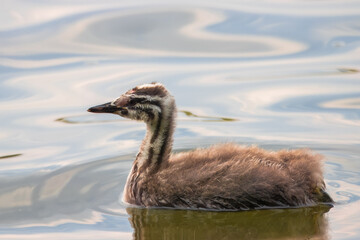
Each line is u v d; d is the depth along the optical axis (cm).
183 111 1806
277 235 1133
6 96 1912
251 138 1616
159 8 2466
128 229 1177
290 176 1210
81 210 1267
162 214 1232
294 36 2289
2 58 2153
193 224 1185
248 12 2461
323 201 1241
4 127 1734
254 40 2281
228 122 1733
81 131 1719
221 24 2367
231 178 1214
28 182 1409
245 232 1148
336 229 1141
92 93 1895
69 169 1466
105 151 1577
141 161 1316
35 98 1898
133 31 2328
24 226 1206
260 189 1202
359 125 1681
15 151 1591
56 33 2308
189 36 2308
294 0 2577
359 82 1955
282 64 2111
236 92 1923
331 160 1470
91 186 1375
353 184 1330
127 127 1755
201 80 2006
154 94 1304
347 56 2138
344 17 2395
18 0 2572
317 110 1789
